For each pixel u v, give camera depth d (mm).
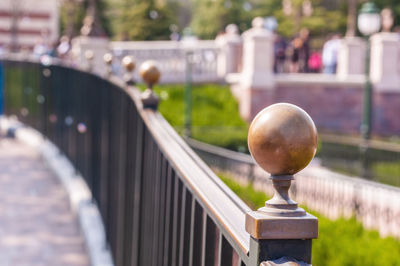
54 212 5832
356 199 9016
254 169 10984
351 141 18000
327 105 21109
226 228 1182
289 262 954
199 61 21203
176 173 1887
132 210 3145
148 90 2693
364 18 14539
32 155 8766
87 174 5762
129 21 40438
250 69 20188
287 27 40875
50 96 8453
